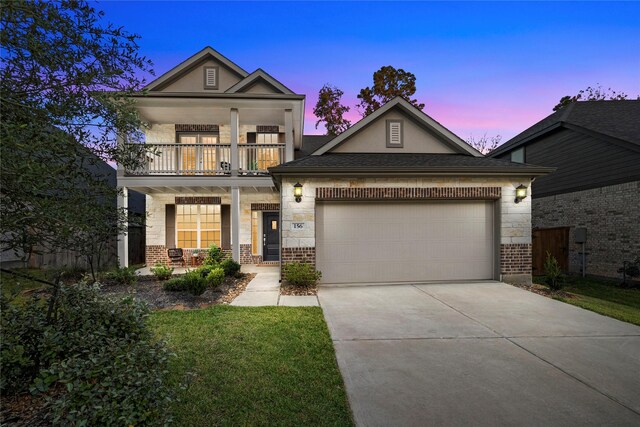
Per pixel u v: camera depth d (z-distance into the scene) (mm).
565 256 11469
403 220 8242
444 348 4188
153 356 2473
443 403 2939
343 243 8141
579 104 13086
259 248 12859
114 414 1946
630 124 10805
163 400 2180
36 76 2107
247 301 6516
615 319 5387
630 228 9492
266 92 11977
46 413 2410
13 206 1961
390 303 6375
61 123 2209
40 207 1949
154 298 6625
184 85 12430
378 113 9891
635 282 8945
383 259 8188
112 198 2754
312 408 2803
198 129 12641
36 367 2691
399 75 27109
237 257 10438
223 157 11297
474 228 8367
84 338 2557
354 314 5656
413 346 4254
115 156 2791
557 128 12258
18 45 1948
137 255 12688
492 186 8211
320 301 6523
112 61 2480
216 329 4719
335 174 7770
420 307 6098
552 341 4430
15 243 2137
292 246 7844
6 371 2533
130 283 7949
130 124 2775
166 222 12523
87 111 2408
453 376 3443
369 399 2994
